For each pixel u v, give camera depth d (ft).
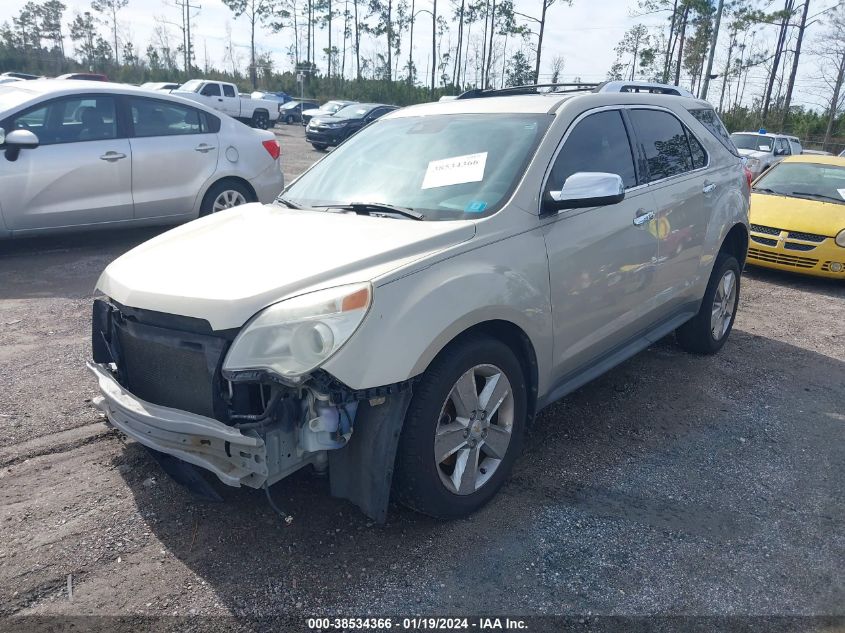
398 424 8.86
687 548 9.76
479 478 10.35
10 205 22.49
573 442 12.85
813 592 8.95
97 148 23.81
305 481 11.03
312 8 232.94
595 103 13.15
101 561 9.16
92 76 92.68
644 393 15.25
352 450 9.05
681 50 143.54
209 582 8.81
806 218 26.99
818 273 26.43
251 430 8.39
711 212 15.96
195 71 215.92
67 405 13.48
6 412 13.09
